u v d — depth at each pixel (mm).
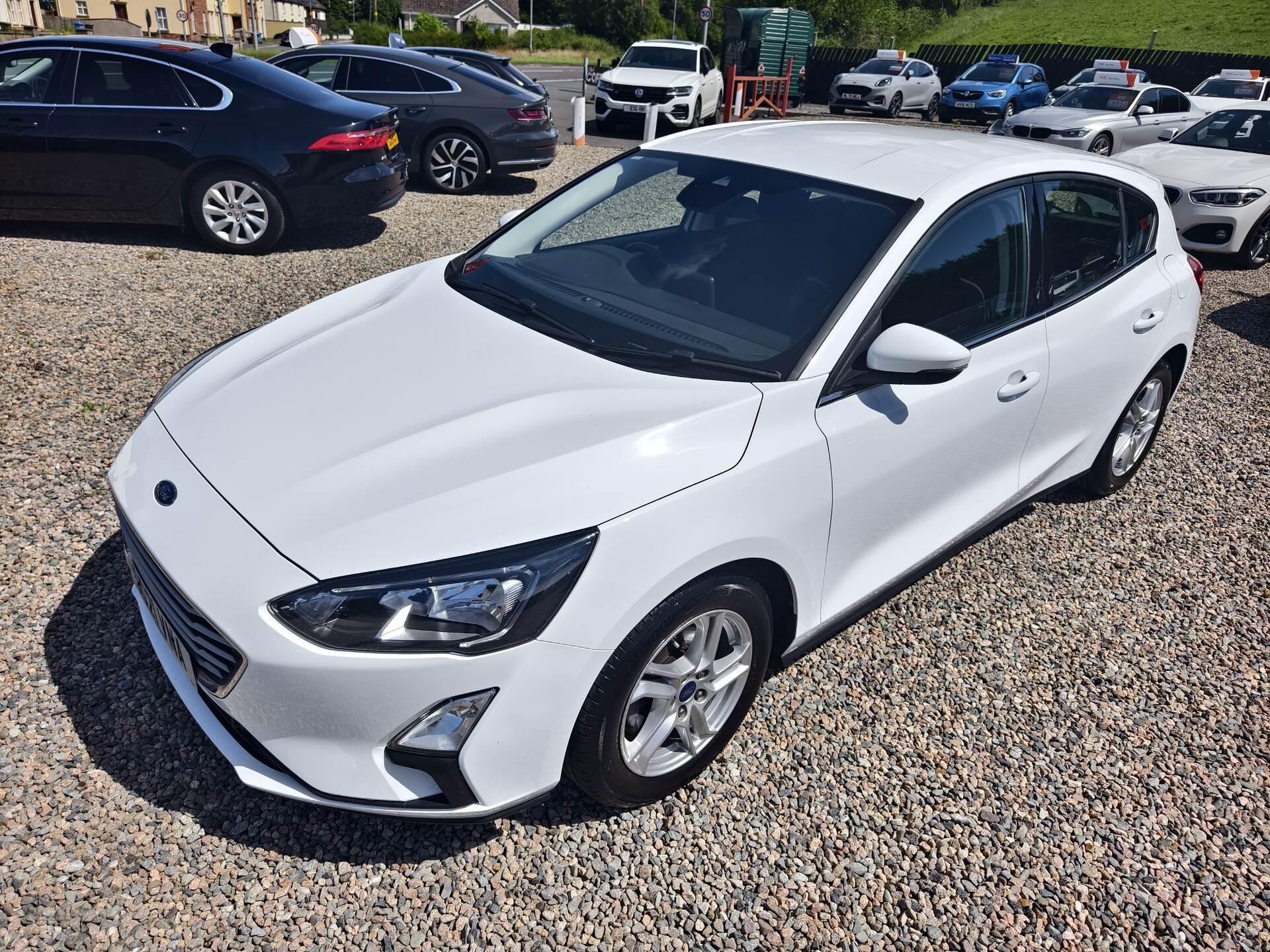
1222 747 2934
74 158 6902
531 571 2018
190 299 5988
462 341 2715
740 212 3002
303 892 2203
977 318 3021
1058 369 3361
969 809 2619
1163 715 3053
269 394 2555
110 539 3391
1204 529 4246
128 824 2314
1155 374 4172
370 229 8227
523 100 9969
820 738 2820
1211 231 8781
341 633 1973
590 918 2213
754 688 2652
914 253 2760
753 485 2330
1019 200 3184
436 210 9141
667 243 3027
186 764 2496
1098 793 2715
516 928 2170
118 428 4184
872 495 2729
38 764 2445
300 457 2279
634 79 16453
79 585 3131
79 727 2572
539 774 2174
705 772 2662
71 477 3760
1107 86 14812
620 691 2189
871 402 2658
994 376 3051
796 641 2750
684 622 2270
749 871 2371
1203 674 3271
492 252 3340
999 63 23500
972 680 3139
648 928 2205
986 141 3541
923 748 2820
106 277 6312
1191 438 5195
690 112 16609
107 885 2158
